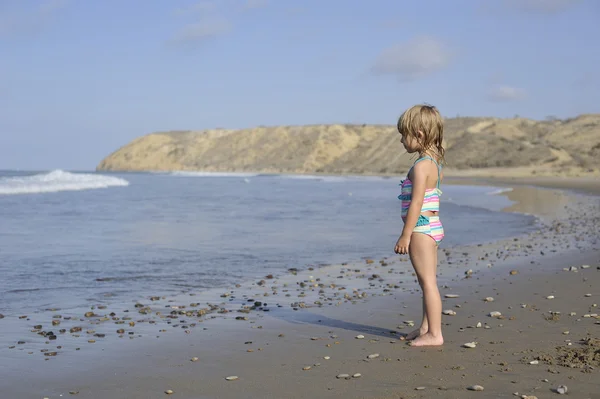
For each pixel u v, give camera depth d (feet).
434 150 15.48
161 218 57.82
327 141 542.16
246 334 16.69
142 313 19.77
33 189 108.58
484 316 18.16
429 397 10.93
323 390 11.61
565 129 437.99
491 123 461.37
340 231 47.37
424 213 15.33
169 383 12.35
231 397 11.39
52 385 12.35
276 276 27.50
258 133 627.05
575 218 60.08
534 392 10.93
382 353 14.37
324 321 18.33
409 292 23.32
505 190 134.10
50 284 24.99
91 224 50.67
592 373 11.93
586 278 24.80
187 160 651.25
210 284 25.41
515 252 34.83
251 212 67.46
